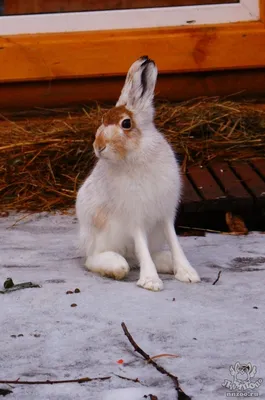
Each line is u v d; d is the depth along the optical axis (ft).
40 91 30.32
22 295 16.85
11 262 19.74
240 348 14.23
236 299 16.63
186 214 23.11
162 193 17.74
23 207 25.00
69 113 29.45
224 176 24.98
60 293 16.98
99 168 18.20
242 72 30.73
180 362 13.75
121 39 29.78
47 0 29.86
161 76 30.42
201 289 17.34
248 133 27.99
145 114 17.42
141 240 17.95
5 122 30.12
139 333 14.84
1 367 13.70
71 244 21.45
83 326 15.19
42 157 26.81
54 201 25.21
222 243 21.61
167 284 17.74
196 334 14.80
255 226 23.56
